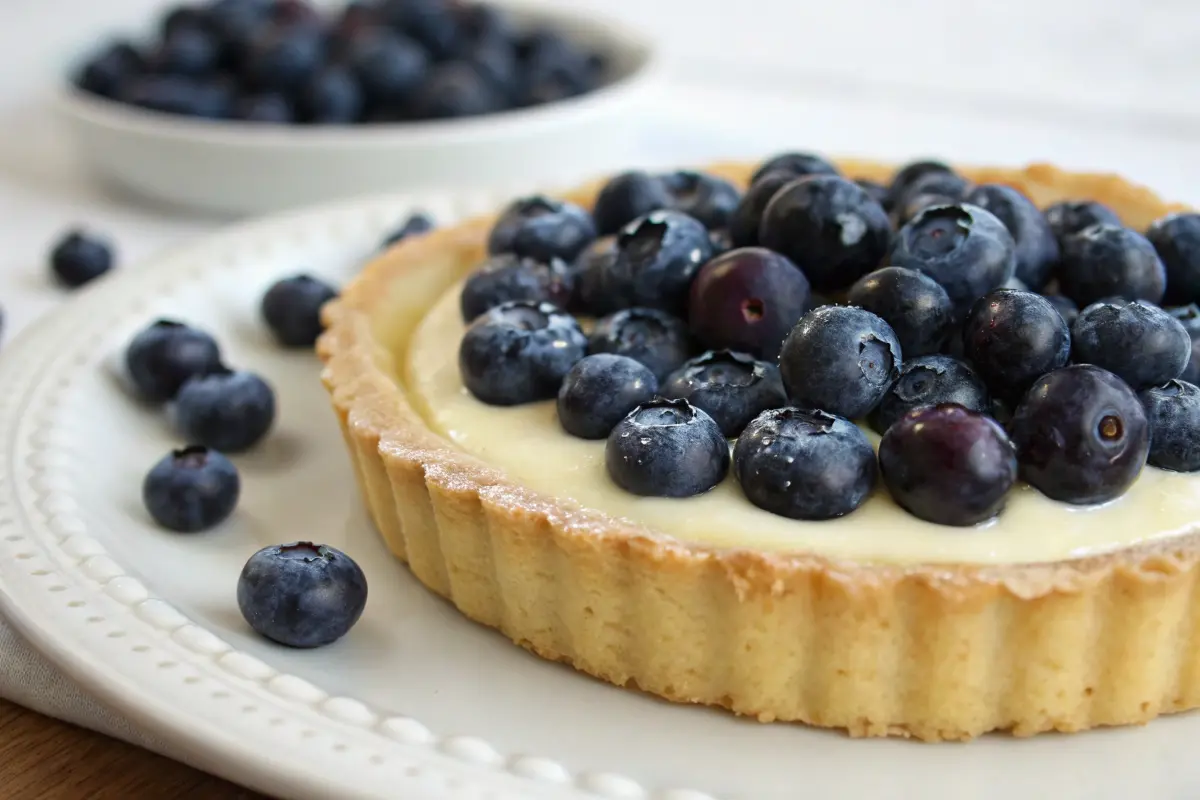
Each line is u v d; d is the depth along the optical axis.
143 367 0.29
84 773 0.23
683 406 0.24
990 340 0.24
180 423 0.29
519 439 0.25
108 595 0.23
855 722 0.23
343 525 0.27
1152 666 0.23
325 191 0.40
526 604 0.24
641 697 0.24
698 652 0.23
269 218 0.36
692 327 0.25
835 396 0.24
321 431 0.30
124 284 0.32
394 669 0.24
